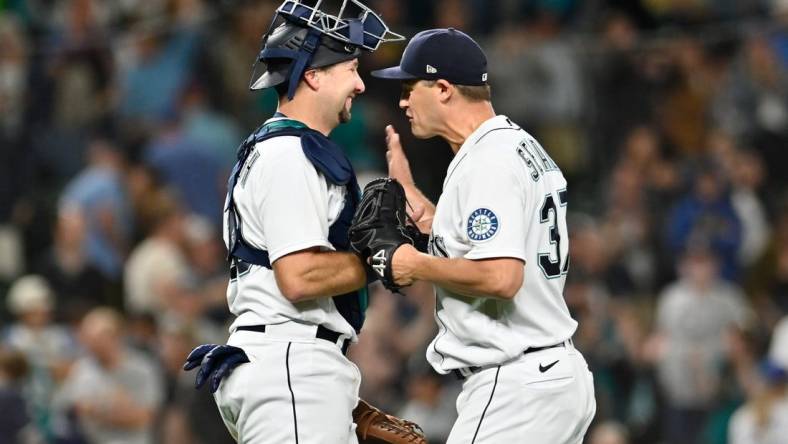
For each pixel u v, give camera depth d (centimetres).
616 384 4269
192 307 4159
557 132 4644
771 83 4850
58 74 4531
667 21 4912
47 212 4444
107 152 4459
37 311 4078
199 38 4534
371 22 2116
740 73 4838
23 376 3841
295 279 1988
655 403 4284
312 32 2066
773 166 4800
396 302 4247
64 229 4328
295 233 1995
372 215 2030
